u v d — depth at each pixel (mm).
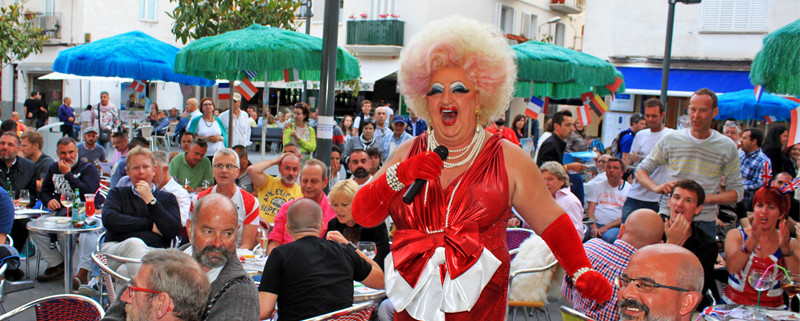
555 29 29953
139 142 8906
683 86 18750
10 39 17531
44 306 3400
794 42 4535
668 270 2447
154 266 2541
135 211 5469
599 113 10367
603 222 7332
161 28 28312
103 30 26438
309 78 9383
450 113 2203
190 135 9297
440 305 2105
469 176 2176
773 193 4332
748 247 4406
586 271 2121
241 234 5594
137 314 2520
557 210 2225
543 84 10258
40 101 22906
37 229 5480
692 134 5324
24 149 7684
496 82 2236
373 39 23547
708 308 3719
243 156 7883
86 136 9570
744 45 18547
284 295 3598
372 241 5027
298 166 6414
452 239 2119
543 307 5031
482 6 24797
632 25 19734
